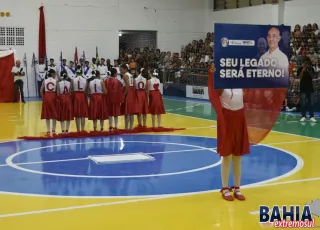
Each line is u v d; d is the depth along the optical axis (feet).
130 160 27.53
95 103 36.88
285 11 68.23
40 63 73.31
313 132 39.01
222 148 19.16
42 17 73.41
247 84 18.95
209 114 51.88
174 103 64.28
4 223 16.19
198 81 71.67
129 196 19.85
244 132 19.40
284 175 23.99
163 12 82.94
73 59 76.43
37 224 16.10
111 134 37.60
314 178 23.39
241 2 78.84
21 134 37.42
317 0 63.10
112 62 79.71
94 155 29.07
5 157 28.37
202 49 77.36
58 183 22.07
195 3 84.99
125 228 15.80
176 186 21.63
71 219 16.70
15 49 72.54
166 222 16.47
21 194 20.10
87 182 22.30
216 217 17.11
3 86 65.92
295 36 61.98
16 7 72.13
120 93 37.68
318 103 54.19
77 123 37.14
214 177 23.48
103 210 17.81
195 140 35.01
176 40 84.43
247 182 22.52
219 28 18.34
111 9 78.95
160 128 39.93
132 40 83.30
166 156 28.91
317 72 55.01
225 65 18.54
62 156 28.81
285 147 32.04
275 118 20.24
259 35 18.88
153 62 75.61
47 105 35.81
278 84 19.51
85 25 77.15
